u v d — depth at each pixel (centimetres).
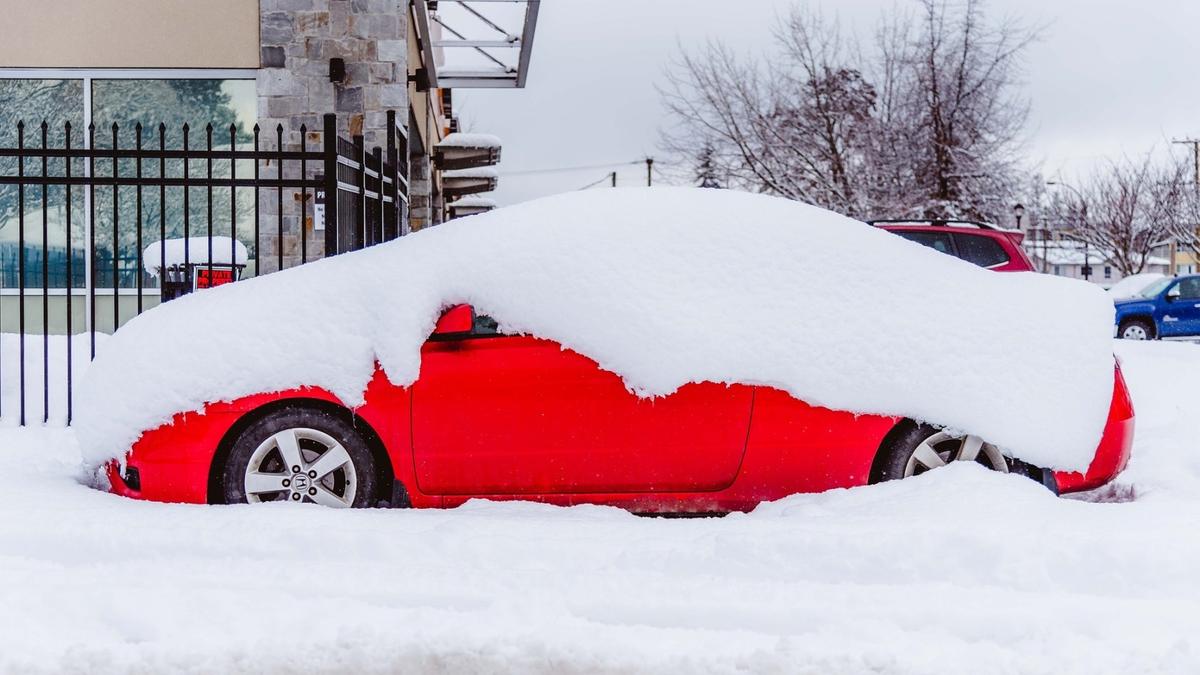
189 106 1189
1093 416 528
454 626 363
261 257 1177
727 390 521
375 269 545
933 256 564
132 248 1190
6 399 829
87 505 511
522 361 523
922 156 2781
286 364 521
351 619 370
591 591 393
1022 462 545
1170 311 2233
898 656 339
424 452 522
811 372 518
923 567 417
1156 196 4678
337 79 1167
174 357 527
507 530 466
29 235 1188
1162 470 606
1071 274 7162
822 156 2809
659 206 556
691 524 484
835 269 540
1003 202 2755
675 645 349
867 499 496
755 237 544
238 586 400
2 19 1172
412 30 1370
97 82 1184
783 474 525
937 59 2802
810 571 420
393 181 934
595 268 527
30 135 1183
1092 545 417
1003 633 362
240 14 1177
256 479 523
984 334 531
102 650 344
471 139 1895
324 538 446
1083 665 333
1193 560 408
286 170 1177
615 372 517
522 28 1405
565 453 521
